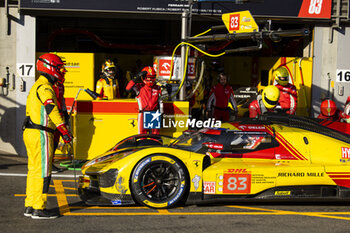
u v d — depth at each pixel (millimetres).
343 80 23281
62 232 9539
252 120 13289
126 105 18234
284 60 23406
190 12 18922
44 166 10680
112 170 11648
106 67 20203
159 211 11398
